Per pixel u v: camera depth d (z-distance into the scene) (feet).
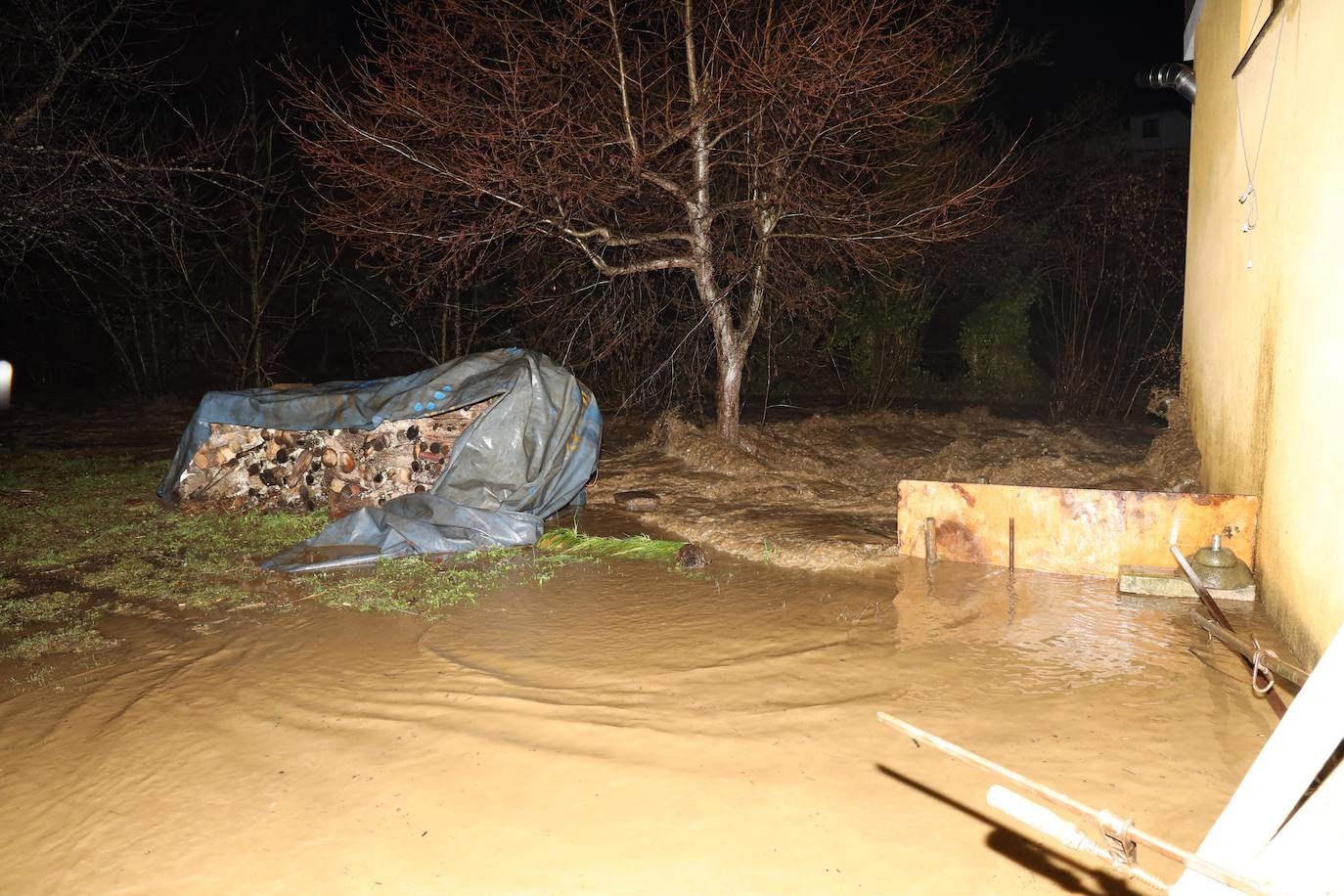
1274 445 22.24
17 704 18.22
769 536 29.40
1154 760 14.90
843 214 41.16
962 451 44.29
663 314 48.73
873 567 26.35
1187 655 19.44
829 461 43.93
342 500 33.06
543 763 15.15
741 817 13.47
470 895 11.89
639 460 42.83
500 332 62.28
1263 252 23.97
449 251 41.50
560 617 22.47
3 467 43.29
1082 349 60.18
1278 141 22.82
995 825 13.17
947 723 16.38
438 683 18.61
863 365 64.85
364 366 75.77
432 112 37.06
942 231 41.60
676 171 39.78
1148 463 35.65
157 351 73.97
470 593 24.52
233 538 30.37
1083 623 21.53
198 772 15.34
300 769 15.30
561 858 12.60
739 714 16.84
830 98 35.94
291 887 12.21
